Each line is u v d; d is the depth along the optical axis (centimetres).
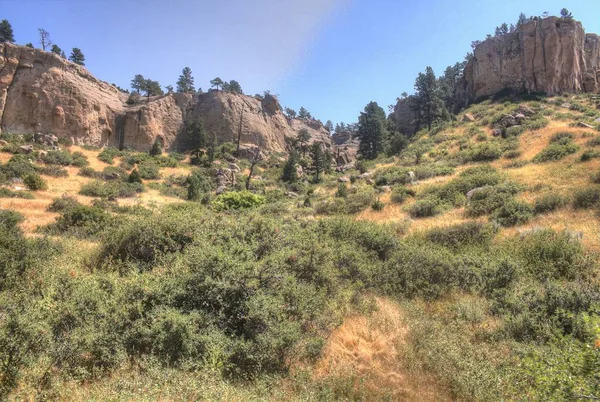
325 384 436
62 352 405
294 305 568
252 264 602
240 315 519
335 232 1102
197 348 452
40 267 670
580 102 4466
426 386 460
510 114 4116
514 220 1485
